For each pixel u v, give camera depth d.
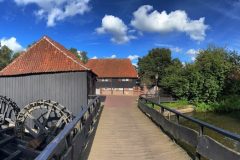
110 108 22.64
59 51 21.33
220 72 33.50
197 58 36.66
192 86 33.38
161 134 10.95
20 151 13.25
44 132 15.95
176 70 38.19
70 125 5.68
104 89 48.84
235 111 31.20
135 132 11.41
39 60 21.03
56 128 16.34
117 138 10.20
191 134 7.40
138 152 8.21
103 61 51.81
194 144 7.12
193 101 33.62
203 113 29.98
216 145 5.70
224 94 34.78
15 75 20.52
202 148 6.43
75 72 19.92
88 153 8.09
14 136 16.03
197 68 34.19
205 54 35.91
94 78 28.03
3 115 19.48
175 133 9.04
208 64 33.72
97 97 17.38
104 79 49.00
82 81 19.86
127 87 48.66
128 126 12.99
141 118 16.08
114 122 14.35
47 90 20.06
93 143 9.35
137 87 49.81
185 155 7.68
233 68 35.31
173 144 9.11
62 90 19.95
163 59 57.81
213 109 31.31
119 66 50.38
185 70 35.88
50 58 20.97
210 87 32.69
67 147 5.41
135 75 48.75
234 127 21.34
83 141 7.83
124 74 48.81
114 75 48.75
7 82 20.66
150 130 11.89
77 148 6.54
